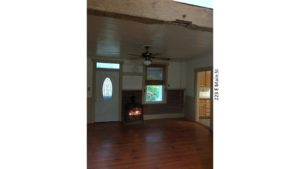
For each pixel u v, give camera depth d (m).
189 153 4.06
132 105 7.04
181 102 8.15
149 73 7.77
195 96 7.44
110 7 2.17
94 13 2.19
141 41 4.68
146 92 7.72
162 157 3.82
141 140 4.99
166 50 5.88
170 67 8.02
